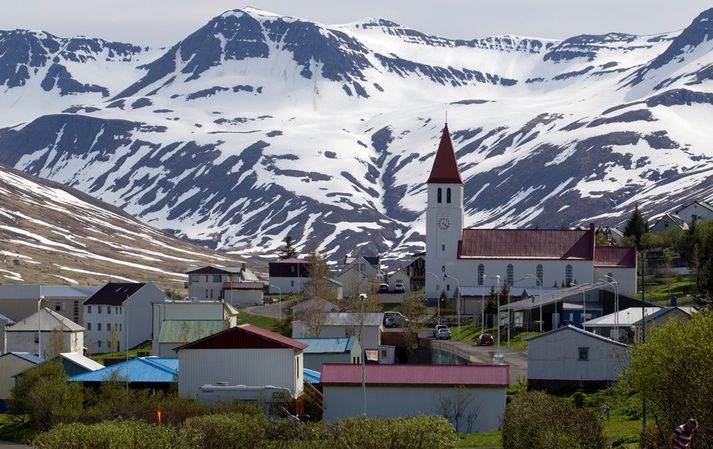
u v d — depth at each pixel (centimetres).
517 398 12062
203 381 15088
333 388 14438
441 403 14188
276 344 15062
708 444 8712
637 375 9819
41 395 15500
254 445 11200
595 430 9950
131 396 14488
